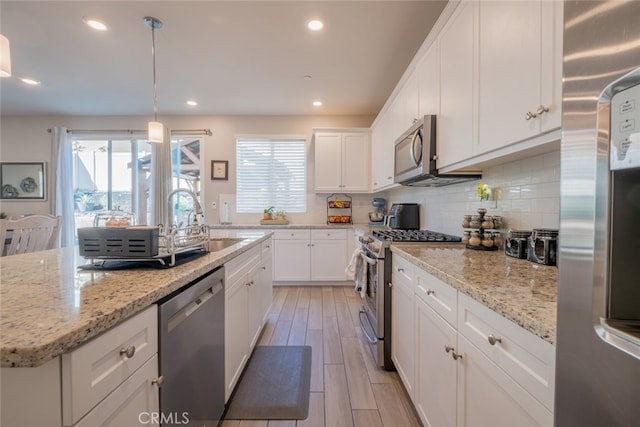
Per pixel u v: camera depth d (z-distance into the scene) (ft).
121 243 3.85
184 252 4.94
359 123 15.03
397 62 9.52
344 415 5.30
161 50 8.83
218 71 10.16
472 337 3.19
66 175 14.78
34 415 1.99
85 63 9.62
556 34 3.04
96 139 15.24
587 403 1.58
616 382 1.44
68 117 14.99
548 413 2.09
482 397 2.99
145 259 3.89
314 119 15.05
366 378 6.44
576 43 1.66
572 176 1.68
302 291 12.96
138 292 2.82
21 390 1.99
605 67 1.48
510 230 5.14
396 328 6.33
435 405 4.19
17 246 7.84
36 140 14.94
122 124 15.02
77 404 2.01
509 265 4.28
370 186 14.25
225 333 5.05
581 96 1.63
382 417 5.25
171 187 14.75
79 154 15.42
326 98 12.66
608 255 1.50
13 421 2.00
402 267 5.86
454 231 7.88
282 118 15.06
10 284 3.12
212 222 15.11
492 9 4.19
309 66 9.80
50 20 7.39
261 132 15.06
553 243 4.22
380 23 7.51
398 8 6.94
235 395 5.85
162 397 3.03
